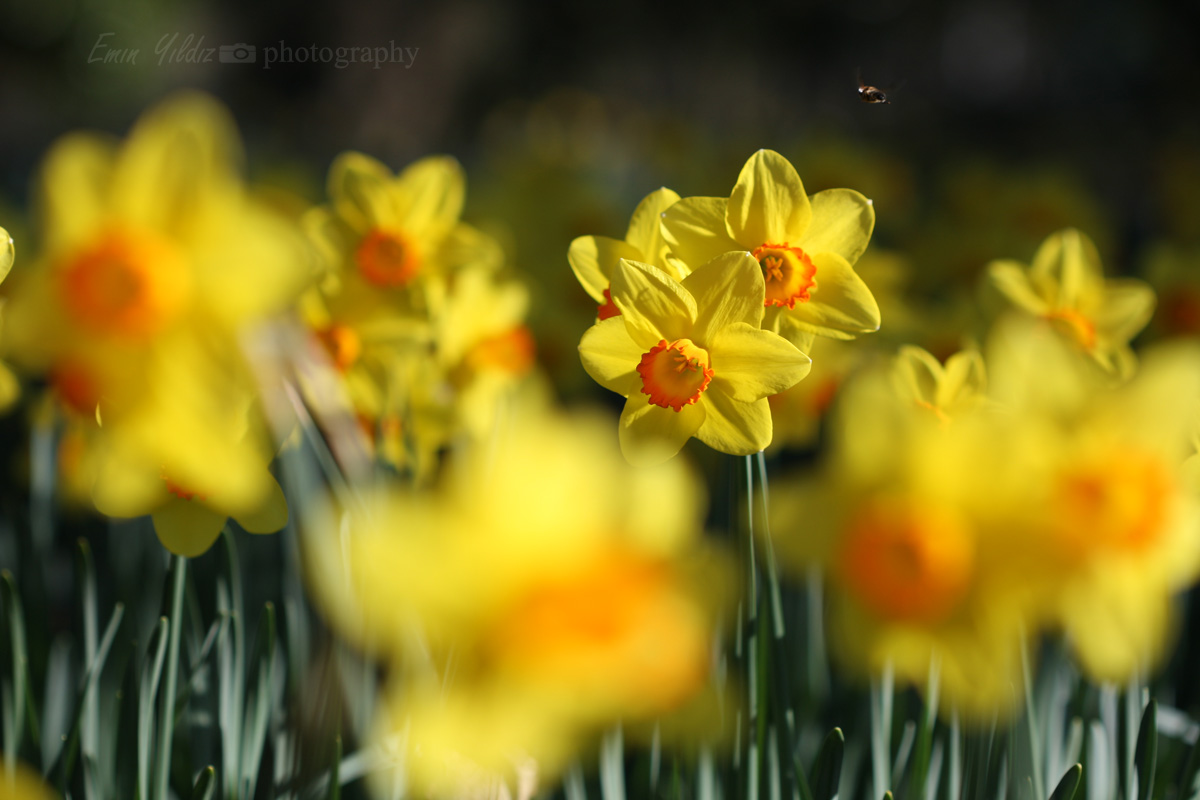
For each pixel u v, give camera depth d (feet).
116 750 4.37
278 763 4.39
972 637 3.66
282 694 4.43
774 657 4.14
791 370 4.07
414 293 5.00
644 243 4.28
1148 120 26.58
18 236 5.67
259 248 3.73
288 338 3.99
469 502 3.61
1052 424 3.74
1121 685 4.24
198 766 4.48
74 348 3.74
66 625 6.17
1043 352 3.77
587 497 3.62
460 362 5.09
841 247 4.23
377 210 5.06
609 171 15.72
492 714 3.61
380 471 4.58
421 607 3.60
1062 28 35.09
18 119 37.37
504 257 6.57
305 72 36.96
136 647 4.37
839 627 3.69
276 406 3.98
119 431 3.78
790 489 3.70
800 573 4.66
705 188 11.37
